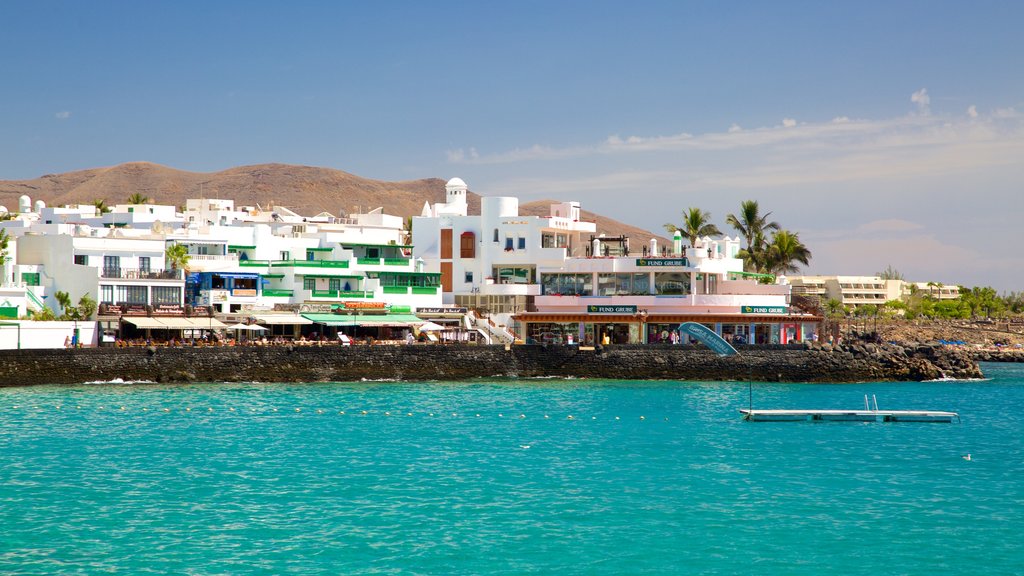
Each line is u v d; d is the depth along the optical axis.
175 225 163.62
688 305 143.50
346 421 88.94
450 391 113.88
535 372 131.38
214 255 141.00
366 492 61.12
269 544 50.59
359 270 148.00
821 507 58.62
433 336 142.50
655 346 131.88
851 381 132.12
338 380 121.88
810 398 111.69
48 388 105.06
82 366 109.06
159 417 88.44
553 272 151.00
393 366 124.75
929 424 91.12
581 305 147.62
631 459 72.31
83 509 56.31
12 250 126.25
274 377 118.56
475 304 153.62
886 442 80.62
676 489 62.75
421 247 158.50
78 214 180.88
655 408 100.44
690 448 77.06
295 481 63.78
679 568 47.88
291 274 141.75
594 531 53.44
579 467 69.25
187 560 48.06
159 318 123.19
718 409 100.38
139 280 126.19
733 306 142.12
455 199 189.88
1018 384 135.50
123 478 63.84
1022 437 83.62
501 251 155.12
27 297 119.62
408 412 95.44
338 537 51.88
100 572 46.28
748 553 50.06
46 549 49.31
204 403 97.94
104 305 121.25
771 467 69.81
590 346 132.12
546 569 47.59
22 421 84.56
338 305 140.38
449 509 57.41
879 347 138.62
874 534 53.28
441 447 76.50
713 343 93.75
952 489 63.31
